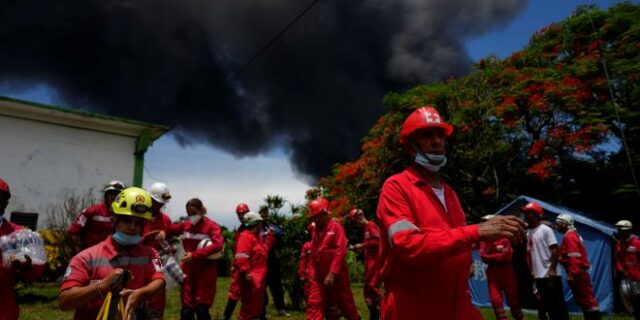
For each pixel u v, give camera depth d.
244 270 7.32
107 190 5.79
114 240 3.14
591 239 11.68
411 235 2.41
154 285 3.11
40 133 14.06
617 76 18.52
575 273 7.66
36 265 3.66
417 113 2.89
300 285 10.69
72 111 14.17
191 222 6.68
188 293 6.40
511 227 2.22
